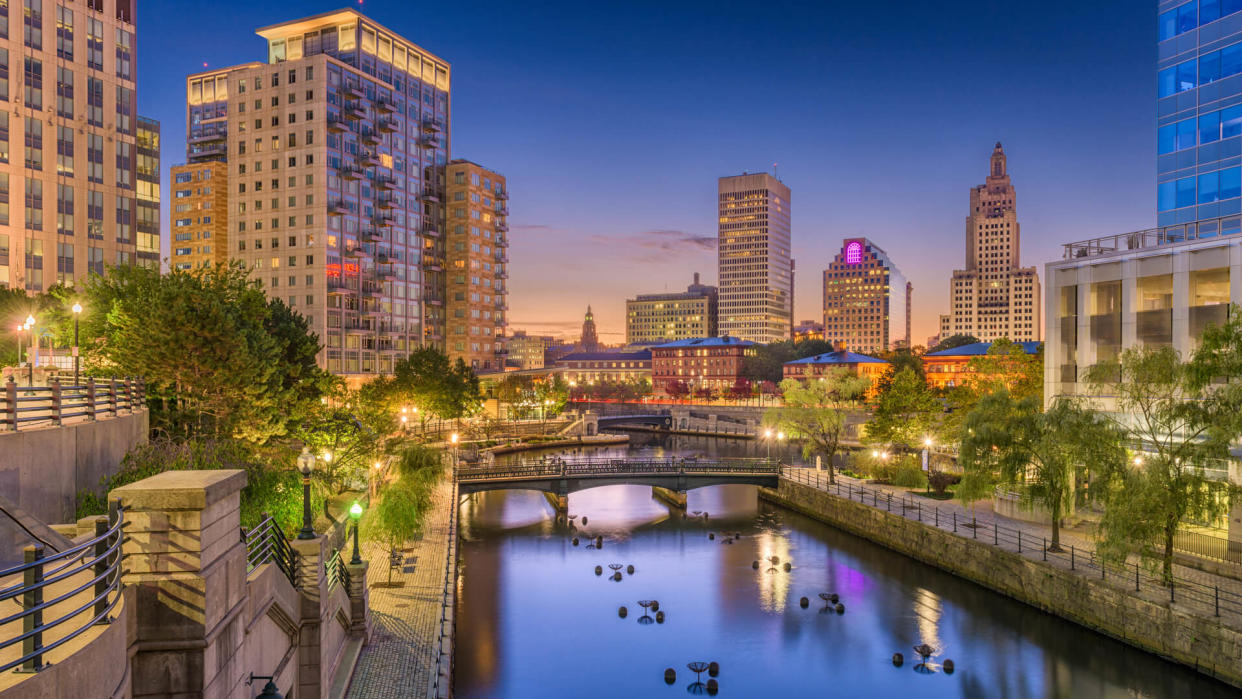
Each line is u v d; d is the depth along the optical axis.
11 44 84.56
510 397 143.88
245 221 124.81
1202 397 34.09
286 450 41.09
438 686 25.30
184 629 11.10
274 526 17.77
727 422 154.50
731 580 48.47
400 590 36.88
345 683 24.44
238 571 12.95
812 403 75.38
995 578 42.34
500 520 67.25
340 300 122.69
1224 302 38.75
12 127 84.56
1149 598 32.97
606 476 69.44
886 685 33.56
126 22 96.94
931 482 60.75
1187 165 48.47
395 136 137.62
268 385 42.94
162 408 39.62
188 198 166.50
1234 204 45.31
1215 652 29.81
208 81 176.25
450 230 152.88
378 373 130.50
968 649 36.59
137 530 11.02
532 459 101.38
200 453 31.59
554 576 49.84
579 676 34.78
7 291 69.62
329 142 120.50
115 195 94.75
